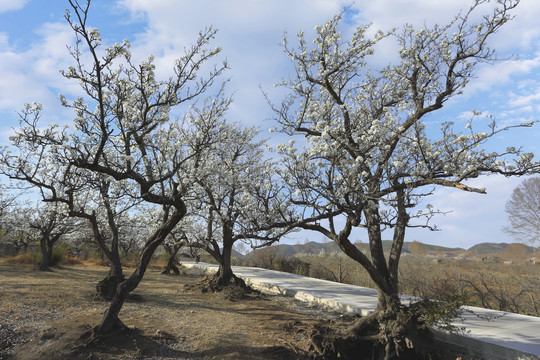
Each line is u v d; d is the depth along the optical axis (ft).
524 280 41.60
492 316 27.63
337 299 35.68
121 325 23.34
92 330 22.24
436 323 21.84
